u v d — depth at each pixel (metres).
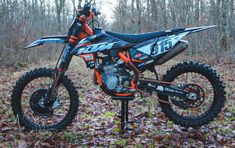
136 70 4.89
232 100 7.27
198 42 24.50
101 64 4.97
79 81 11.81
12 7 20.06
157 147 4.54
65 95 6.14
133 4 41.81
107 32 4.98
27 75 5.22
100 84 4.98
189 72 4.97
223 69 15.39
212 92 5.23
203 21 25.83
